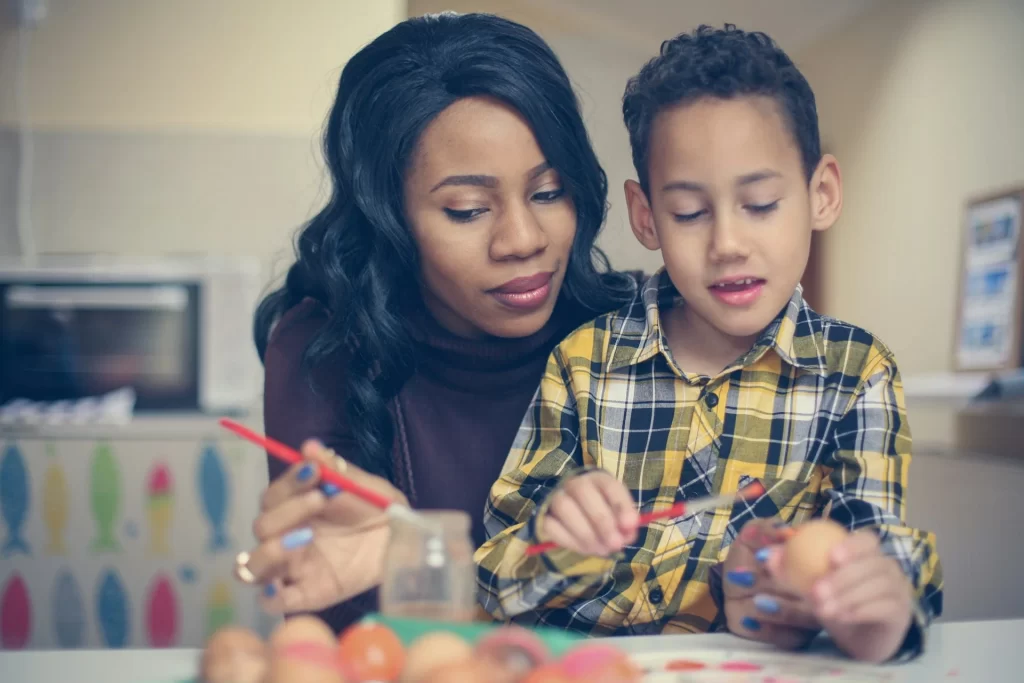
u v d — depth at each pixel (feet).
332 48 10.52
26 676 2.51
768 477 3.53
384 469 4.14
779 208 3.25
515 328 3.81
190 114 10.48
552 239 3.76
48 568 8.71
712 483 3.58
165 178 10.41
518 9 13.08
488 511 3.65
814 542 2.54
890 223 13.50
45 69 10.40
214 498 8.81
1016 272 10.85
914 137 12.96
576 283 4.15
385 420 4.14
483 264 3.67
